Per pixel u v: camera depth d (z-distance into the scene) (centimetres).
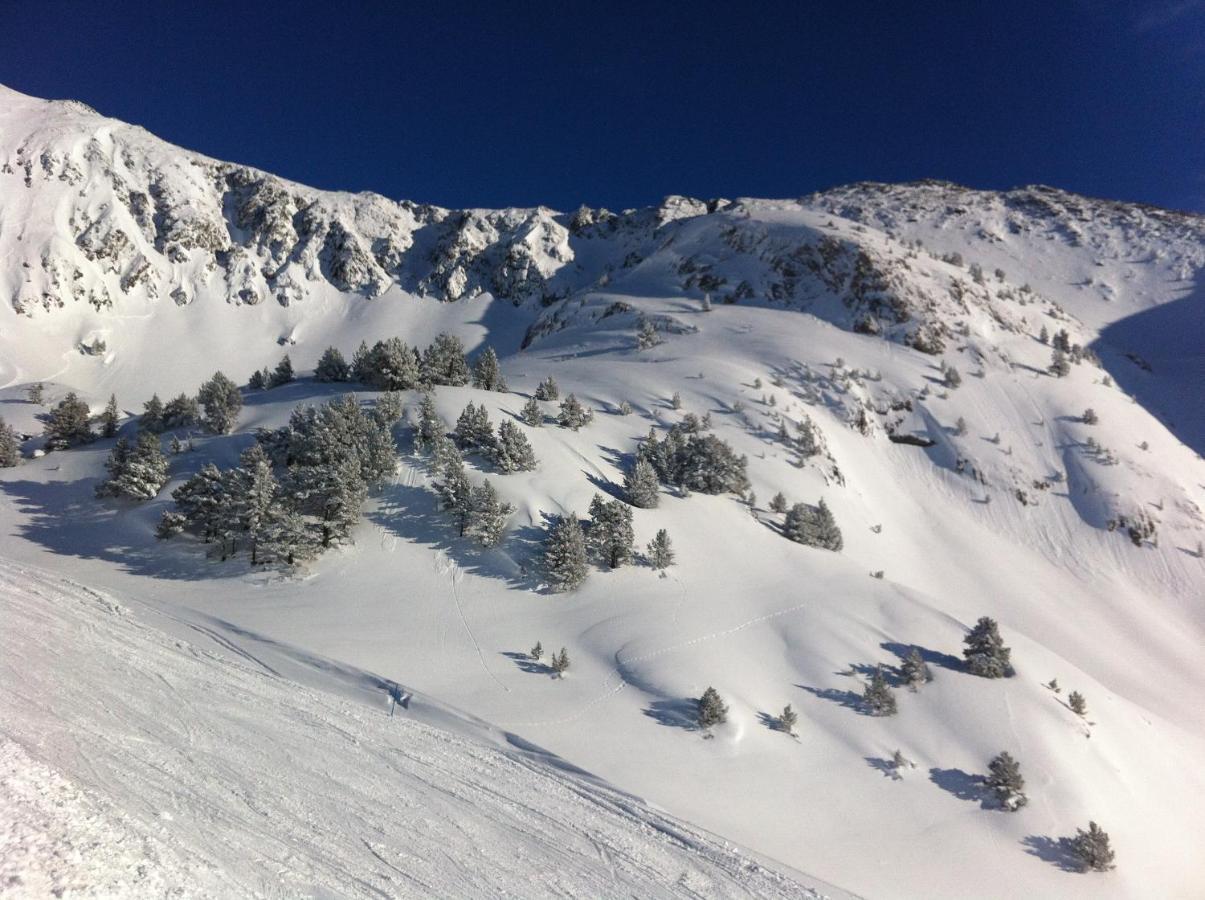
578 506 3406
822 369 6744
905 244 10594
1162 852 2116
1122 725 2645
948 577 4869
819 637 2722
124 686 1556
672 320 8381
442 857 1215
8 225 11650
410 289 15162
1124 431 6506
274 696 1730
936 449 6262
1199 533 5572
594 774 1759
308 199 16012
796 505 4062
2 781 973
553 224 16488
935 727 2328
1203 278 12169
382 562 2923
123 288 12244
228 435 3969
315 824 1202
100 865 877
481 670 2288
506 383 5384
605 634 2586
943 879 1750
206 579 2809
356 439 3331
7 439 3959
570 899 1202
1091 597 5044
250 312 13250
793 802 1911
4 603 1944
